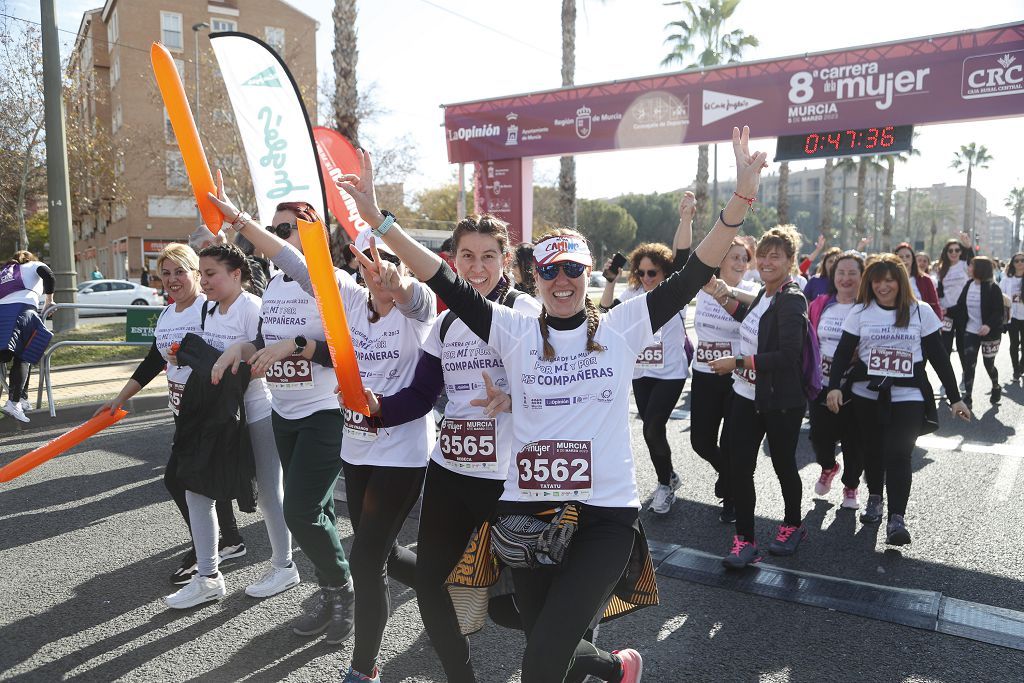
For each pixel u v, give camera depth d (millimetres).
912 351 4418
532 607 2186
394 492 2770
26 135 22656
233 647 3244
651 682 2949
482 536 2326
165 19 35500
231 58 4480
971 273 9266
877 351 4492
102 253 45469
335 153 6367
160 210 36406
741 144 2217
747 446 4020
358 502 2908
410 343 2924
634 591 2260
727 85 10961
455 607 2428
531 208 13336
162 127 33062
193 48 36094
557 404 2184
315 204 4625
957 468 6172
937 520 4910
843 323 5051
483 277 2680
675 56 25531
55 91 12289
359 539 2762
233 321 3678
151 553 4340
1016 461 6375
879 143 10078
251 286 4504
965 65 9430
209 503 3646
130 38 34781
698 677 2988
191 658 3152
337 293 2268
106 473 5953
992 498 5355
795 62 10477
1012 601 3674
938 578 3973
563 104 12180
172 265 3713
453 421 2645
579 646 2324
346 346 2312
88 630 3406
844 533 4711
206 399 3381
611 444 2182
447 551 2619
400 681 2982
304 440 3248
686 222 4371
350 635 3314
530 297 2781
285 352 3053
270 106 4547
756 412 4023
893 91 9875
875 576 4008
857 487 5266
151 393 9000
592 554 2072
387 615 2773
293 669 3062
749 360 3889
